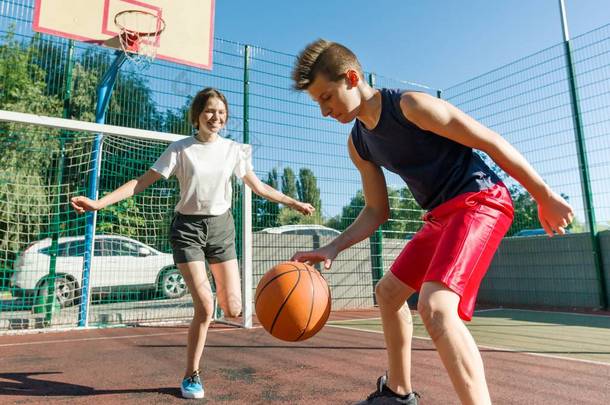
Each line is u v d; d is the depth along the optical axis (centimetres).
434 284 119
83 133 539
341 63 145
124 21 559
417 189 159
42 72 757
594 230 645
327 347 366
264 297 155
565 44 614
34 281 521
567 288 677
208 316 230
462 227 130
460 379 108
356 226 185
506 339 407
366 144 171
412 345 370
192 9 608
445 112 133
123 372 285
